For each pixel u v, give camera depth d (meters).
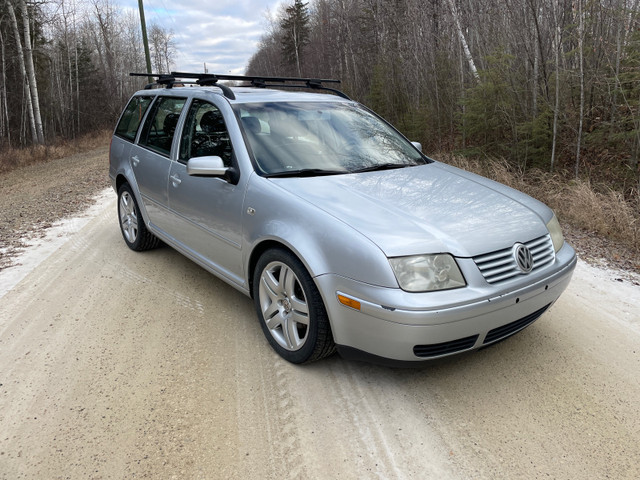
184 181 3.81
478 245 2.51
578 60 9.26
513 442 2.31
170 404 2.59
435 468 2.15
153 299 3.95
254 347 3.19
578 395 2.68
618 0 8.67
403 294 2.32
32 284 4.30
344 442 2.31
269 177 3.11
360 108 4.29
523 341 3.28
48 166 18.81
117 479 2.08
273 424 2.44
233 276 3.45
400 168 3.52
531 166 9.41
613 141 8.35
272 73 73.12
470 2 13.22
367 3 24.41
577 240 5.59
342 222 2.57
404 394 2.69
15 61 29.11
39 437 2.34
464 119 10.83
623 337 3.34
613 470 2.14
